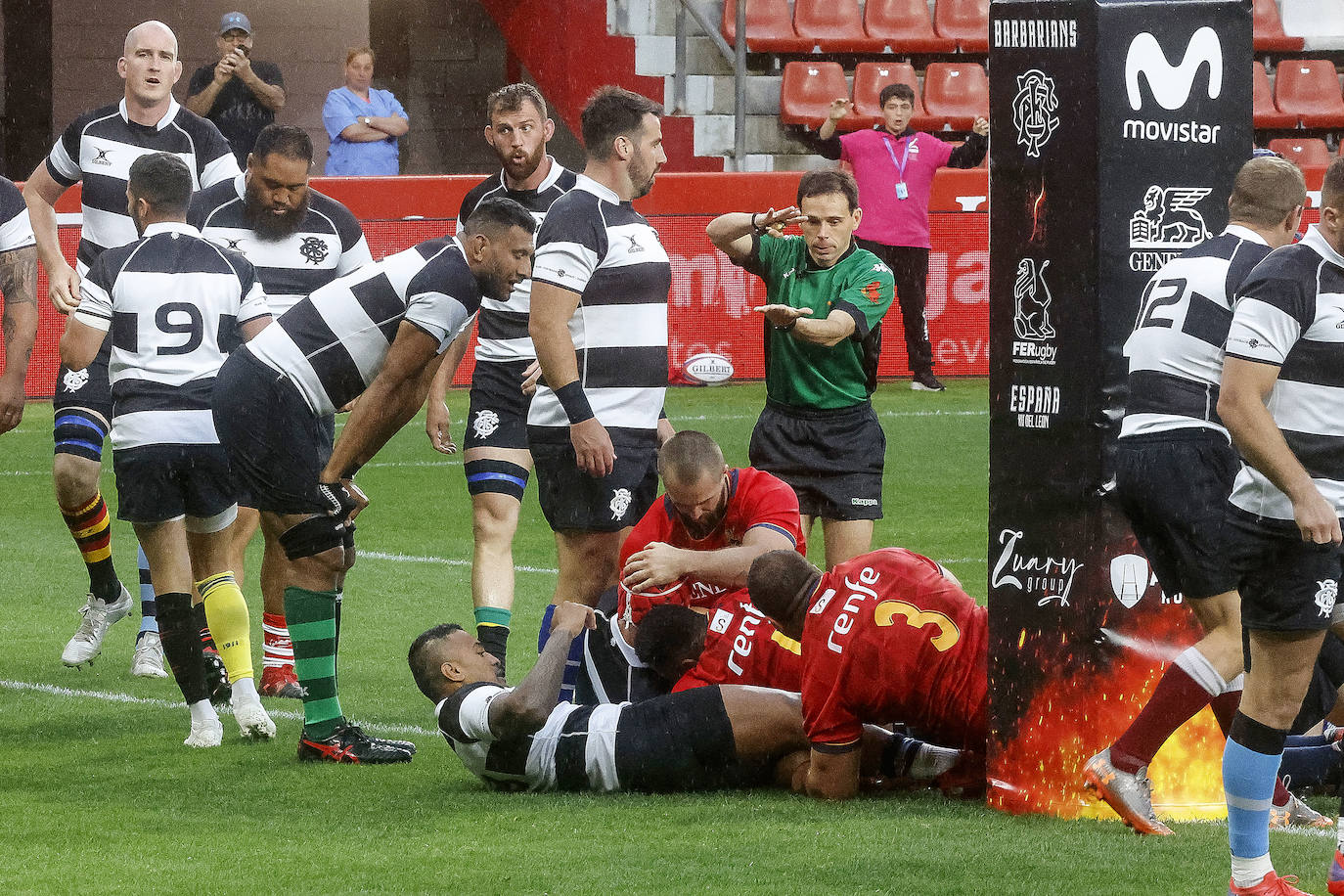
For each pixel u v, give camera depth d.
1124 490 14.85
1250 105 15.02
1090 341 14.81
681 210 47.59
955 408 44.97
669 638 17.14
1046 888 12.92
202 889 13.09
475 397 21.91
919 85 60.94
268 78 44.00
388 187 45.72
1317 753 16.14
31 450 40.78
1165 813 15.66
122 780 16.84
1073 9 14.67
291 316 17.12
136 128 24.28
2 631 24.86
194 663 18.44
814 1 60.72
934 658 15.48
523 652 22.98
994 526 15.47
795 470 21.22
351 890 13.04
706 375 48.34
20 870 13.62
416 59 70.12
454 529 32.84
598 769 15.91
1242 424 12.99
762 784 16.30
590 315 18.88
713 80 59.06
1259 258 14.72
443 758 17.80
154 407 18.28
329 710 17.62
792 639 16.08
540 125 22.70
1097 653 15.04
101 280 18.69
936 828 14.71
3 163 69.38
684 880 13.16
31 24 68.75
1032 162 15.05
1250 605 13.22
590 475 19.12
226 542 18.91
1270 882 12.91
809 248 21.17
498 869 13.55
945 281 49.38
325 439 20.44
